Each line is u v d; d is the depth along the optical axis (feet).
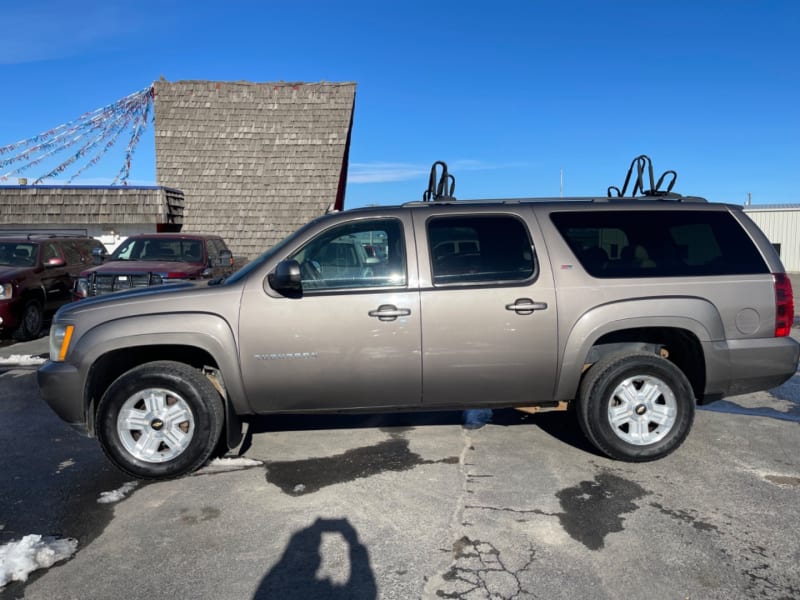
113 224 54.44
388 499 13.48
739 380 15.31
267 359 14.48
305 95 65.21
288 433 17.89
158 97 64.54
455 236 15.15
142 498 13.78
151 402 14.56
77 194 53.06
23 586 10.44
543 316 14.75
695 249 15.60
